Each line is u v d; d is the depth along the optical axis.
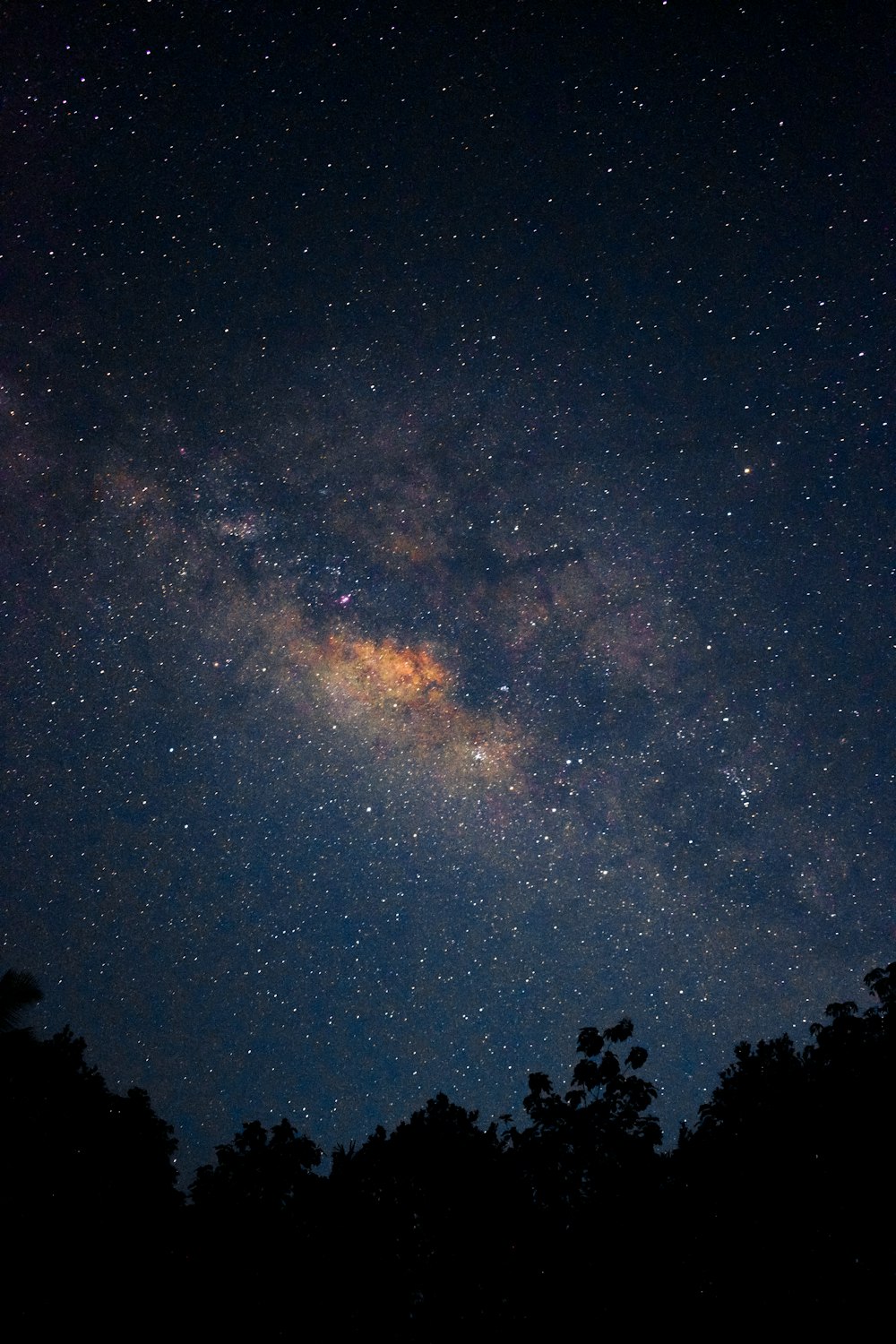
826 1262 8.95
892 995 10.48
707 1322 9.02
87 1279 10.70
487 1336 9.70
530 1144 10.75
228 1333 10.23
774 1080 10.44
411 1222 10.52
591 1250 9.75
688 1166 10.12
